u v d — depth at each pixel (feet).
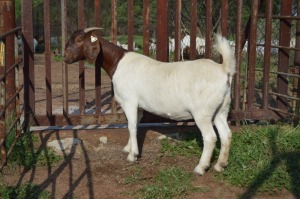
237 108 16.30
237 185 12.65
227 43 12.56
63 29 15.17
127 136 15.46
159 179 12.92
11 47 14.33
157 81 13.12
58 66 35.81
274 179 12.85
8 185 12.53
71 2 42.32
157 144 15.11
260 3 16.79
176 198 12.08
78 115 15.66
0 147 12.82
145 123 16.70
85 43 13.92
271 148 14.56
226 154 13.19
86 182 12.85
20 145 14.40
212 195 12.25
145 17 15.53
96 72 15.57
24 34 15.11
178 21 15.57
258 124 16.75
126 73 13.71
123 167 13.71
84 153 14.56
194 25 15.75
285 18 16.12
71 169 13.57
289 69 16.83
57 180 12.94
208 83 12.52
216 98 12.54
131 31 15.55
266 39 16.30
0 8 14.51
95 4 15.28
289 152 14.47
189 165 13.79
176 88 12.82
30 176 13.11
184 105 12.85
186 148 14.78
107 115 15.79
